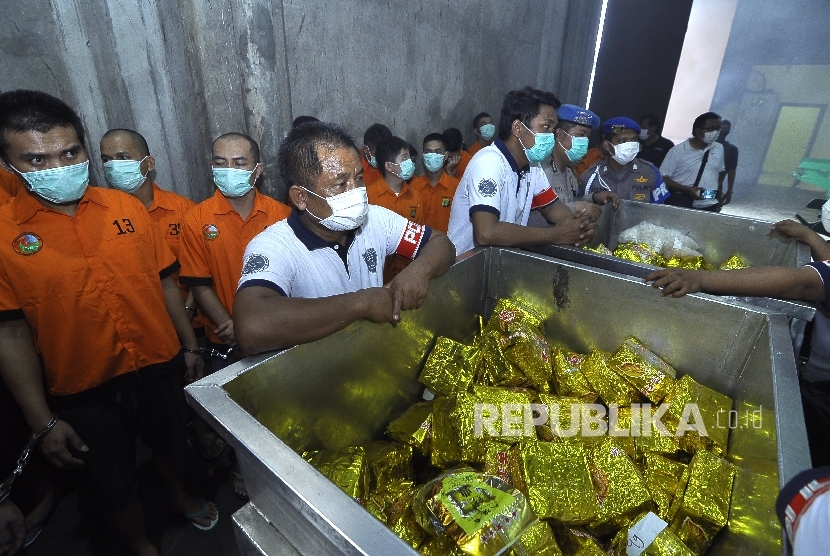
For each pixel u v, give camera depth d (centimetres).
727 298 107
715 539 81
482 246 143
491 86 414
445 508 68
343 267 109
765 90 711
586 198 228
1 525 96
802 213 648
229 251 165
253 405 79
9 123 94
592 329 129
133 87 194
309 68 261
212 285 170
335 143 94
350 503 53
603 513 81
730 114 757
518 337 113
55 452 112
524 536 70
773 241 177
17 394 107
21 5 161
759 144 735
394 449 96
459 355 116
